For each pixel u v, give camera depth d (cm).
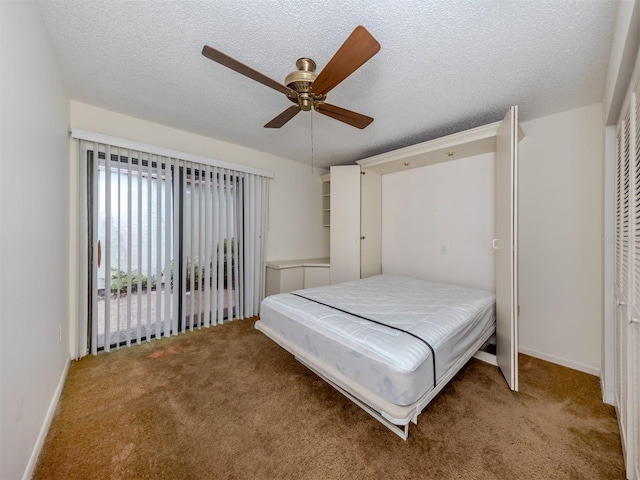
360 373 134
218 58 122
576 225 215
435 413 157
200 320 295
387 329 149
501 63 164
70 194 219
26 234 120
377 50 115
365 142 312
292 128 275
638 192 115
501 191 204
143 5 128
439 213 313
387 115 238
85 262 227
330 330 155
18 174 112
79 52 163
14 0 108
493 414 156
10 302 102
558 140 223
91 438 137
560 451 130
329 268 362
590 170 209
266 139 310
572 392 179
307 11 129
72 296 223
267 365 216
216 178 305
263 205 355
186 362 220
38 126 137
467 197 289
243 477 116
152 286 266
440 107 222
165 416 154
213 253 306
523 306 241
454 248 300
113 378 195
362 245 353
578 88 188
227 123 266
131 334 256
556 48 150
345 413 158
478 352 228
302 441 136
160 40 152
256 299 348
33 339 126
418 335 141
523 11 125
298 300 207
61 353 187
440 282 310
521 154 241
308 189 421
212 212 305
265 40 150
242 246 332
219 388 183
